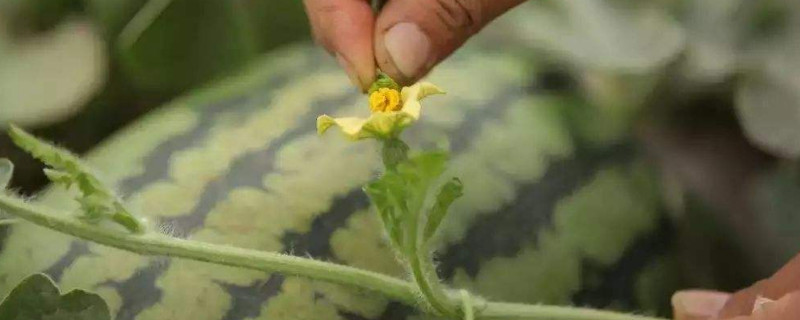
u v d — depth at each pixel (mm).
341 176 596
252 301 549
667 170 706
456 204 604
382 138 444
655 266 646
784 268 544
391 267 575
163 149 617
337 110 639
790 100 735
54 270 560
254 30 766
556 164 643
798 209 750
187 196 586
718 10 758
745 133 762
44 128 742
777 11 752
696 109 794
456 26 533
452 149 627
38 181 737
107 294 549
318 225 580
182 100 671
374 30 524
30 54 749
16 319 481
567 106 676
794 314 480
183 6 738
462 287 589
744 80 749
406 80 522
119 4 763
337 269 489
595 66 713
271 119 631
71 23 766
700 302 566
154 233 486
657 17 755
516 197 623
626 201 650
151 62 753
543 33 728
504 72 684
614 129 678
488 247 603
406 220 458
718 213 745
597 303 623
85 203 475
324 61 683
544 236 618
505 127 647
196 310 546
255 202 583
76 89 736
